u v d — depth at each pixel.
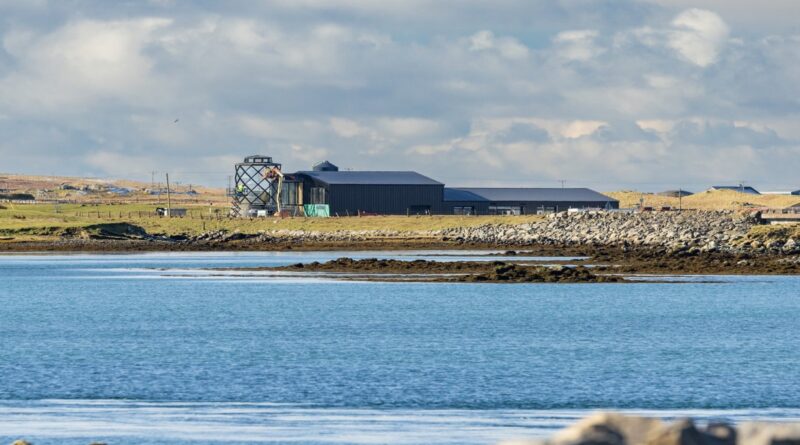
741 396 178.75
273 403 171.88
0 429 149.12
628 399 175.75
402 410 165.75
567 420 157.38
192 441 141.50
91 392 182.75
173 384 191.25
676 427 72.56
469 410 165.62
